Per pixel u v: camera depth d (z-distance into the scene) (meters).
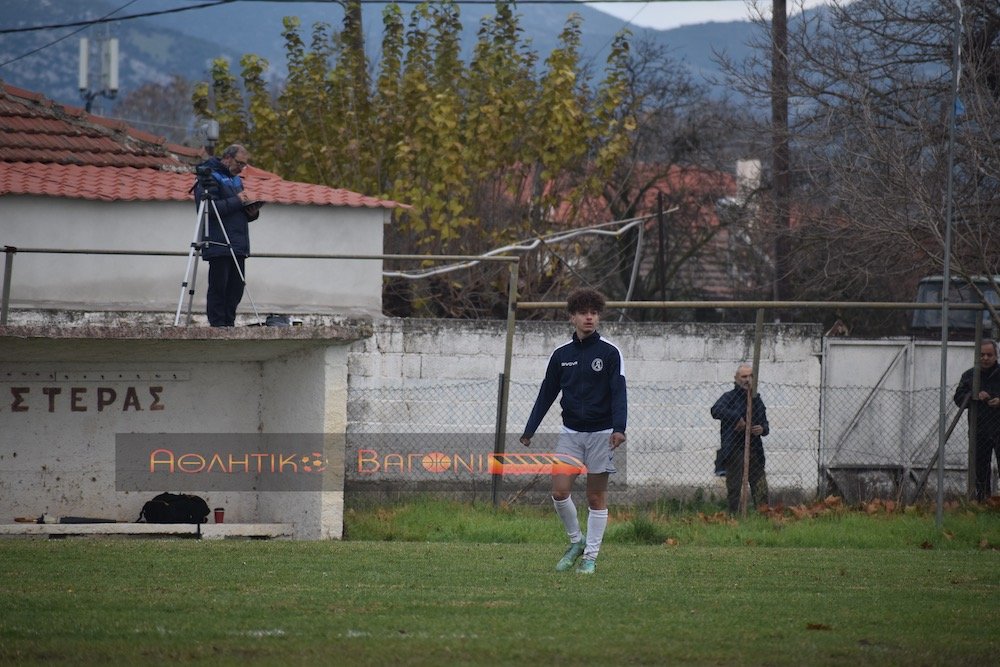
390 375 59.75
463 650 22.55
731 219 102.19
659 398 61.50
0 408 50.59
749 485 54.97
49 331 43.84
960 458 62.38
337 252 69.00
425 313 84.69
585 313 32.69
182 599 27.84
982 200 68.62
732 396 55.03
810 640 24.17
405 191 83.75
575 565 35.94
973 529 49.38
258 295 67.88
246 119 93.25
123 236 65.69
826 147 80.00
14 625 24.39
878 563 38.81
